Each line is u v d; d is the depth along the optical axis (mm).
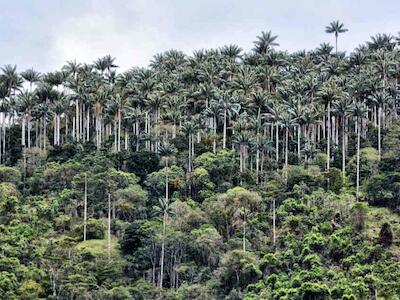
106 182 169000
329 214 149750
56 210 166625
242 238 150000
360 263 134250
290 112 180375
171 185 172625
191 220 154500
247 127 184375
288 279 133875
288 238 145125
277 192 160500
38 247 149750
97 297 134125
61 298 134750
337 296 123812
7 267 139375
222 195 156500
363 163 173750
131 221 166375
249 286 134500
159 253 150000
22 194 177375
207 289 137375
